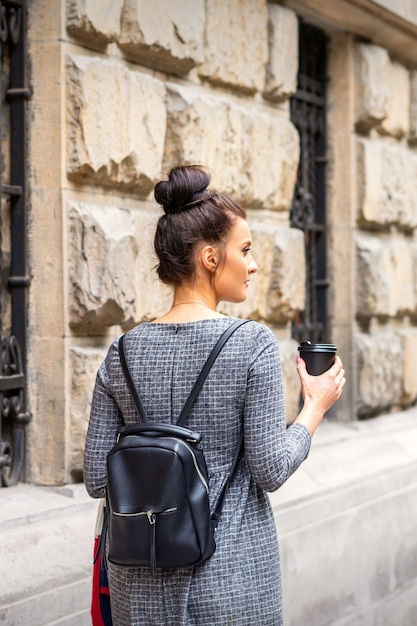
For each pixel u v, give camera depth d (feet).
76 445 13.25
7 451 13.16
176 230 8.59
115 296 13.55
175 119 15.20
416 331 23.81
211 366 8.20
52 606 11.66
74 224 13.15
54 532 12.12
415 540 20.44
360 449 19.60
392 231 23.08
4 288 13.21
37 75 13.15
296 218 20.21
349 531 17.87
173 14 14.93
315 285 21.07
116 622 8.42
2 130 13.14
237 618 8.02
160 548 7.88
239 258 8.61
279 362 8.32
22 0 13.16
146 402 8.36
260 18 17.47
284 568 15.88
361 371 21.21
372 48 21.40
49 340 13.19
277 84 18.04
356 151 21.21
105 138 13.48
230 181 16.47
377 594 18.86
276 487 8.16
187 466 7.91
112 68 13.62
